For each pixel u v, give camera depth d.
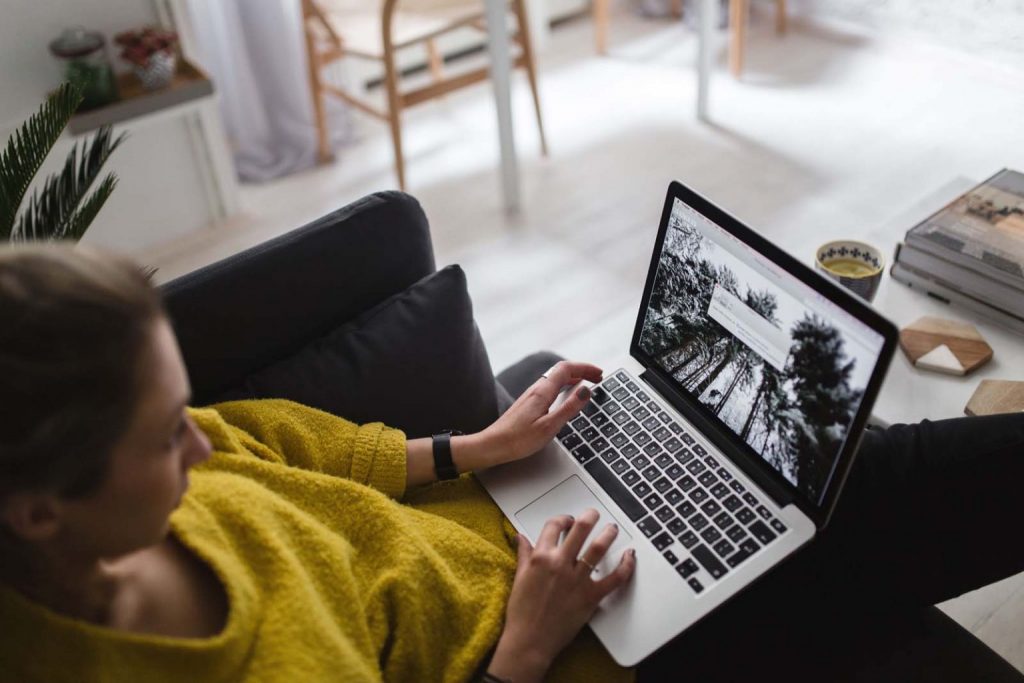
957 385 1.19
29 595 0.58
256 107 2.63
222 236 2.46
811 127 2.64
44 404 0.47
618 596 0.87
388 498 0.89
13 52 2.03
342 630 0.77
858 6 2.95
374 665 0.77
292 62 2.58
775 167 2.49
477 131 2.84
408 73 3.21
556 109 2.90
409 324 1.04
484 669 0.85
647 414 1.03
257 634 0.70
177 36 2.18
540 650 0.81
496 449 0.97
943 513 0.96
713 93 2.87
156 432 0.54
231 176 2.45
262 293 1.00
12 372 0.47
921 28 2.84
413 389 1.03
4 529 0.52
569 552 0.85
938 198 1.53
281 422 0.92
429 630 0.83
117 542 0.56
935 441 0.97
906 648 0.93
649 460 0.98
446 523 0.92
